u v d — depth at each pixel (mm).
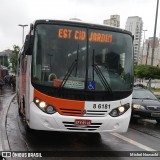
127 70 6074
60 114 5570
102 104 5723
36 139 6672
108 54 5992
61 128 5570
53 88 5598
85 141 6688
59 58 5777
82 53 5867
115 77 5934
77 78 5715
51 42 5824
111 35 6086
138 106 10031
